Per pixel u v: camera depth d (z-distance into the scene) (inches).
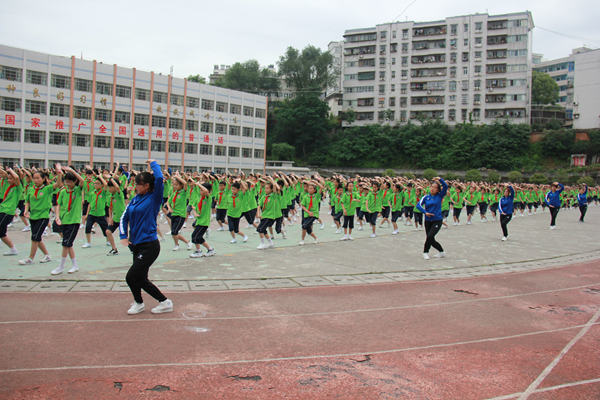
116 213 377.7
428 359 187.3
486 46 2401.6
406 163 2434.8
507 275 364.2
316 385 159.5
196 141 1969.7
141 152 1777.8
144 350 183.6
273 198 443.5
